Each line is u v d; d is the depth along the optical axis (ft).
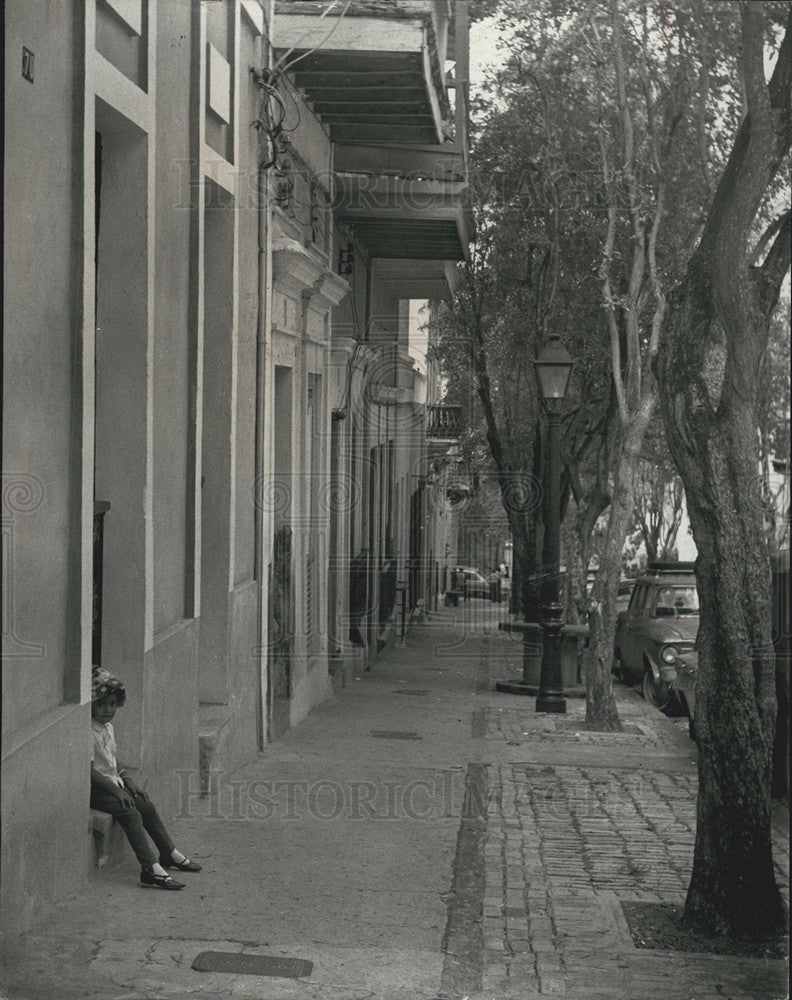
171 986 17.75
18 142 17.92
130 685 24.48
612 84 43.93
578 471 56.13
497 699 50.70
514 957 20.25
